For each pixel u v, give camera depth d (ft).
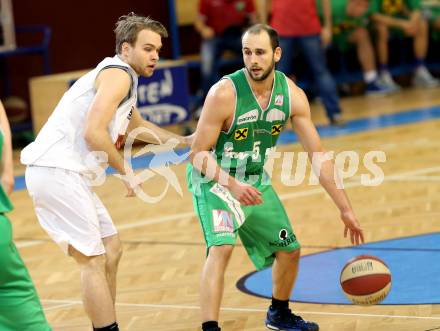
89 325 49.11
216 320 42.06
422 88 141.90
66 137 42.57
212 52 121.08
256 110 43.27
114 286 44.32
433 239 60.64
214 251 42.75
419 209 69.62
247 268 57.52
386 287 43.09
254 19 120.88
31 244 69.51
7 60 123.34
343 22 130.82
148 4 132.98
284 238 44.75
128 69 42.45
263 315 48.26
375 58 145.07
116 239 44.42
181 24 134.82
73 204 41.98
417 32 141.38
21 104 118.73
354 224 44.09
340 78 137.90
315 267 56.49
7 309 35.45
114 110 41.81
